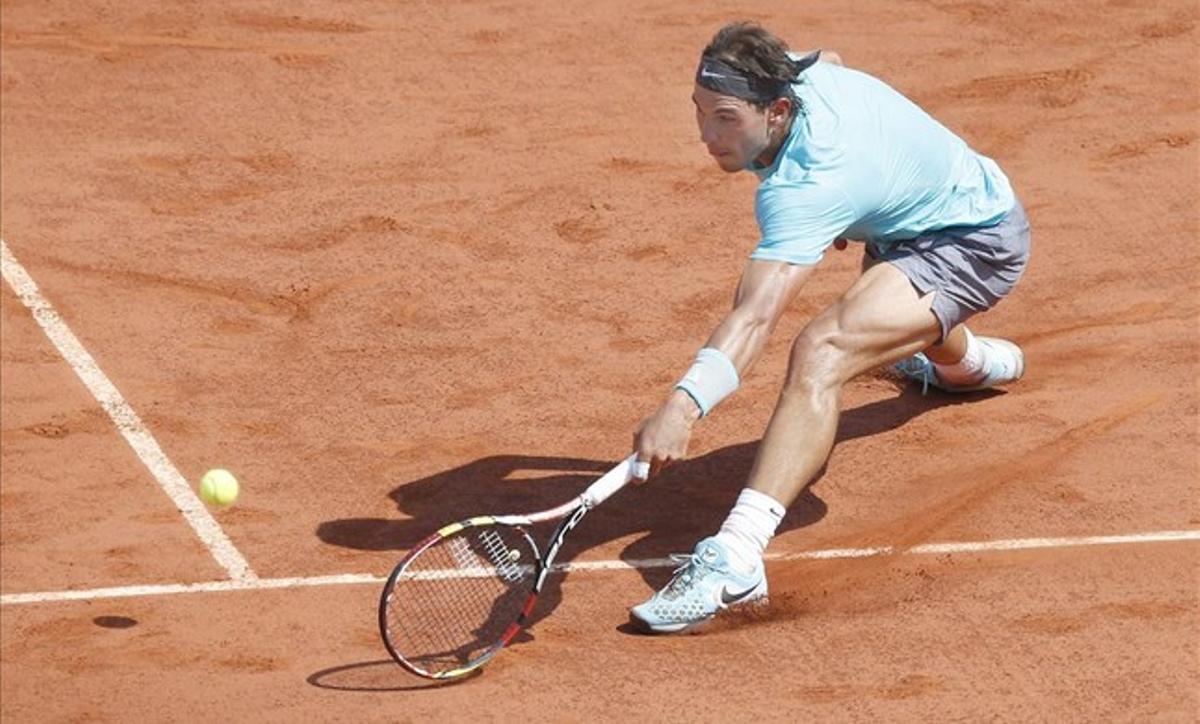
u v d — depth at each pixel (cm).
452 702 2394
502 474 3036
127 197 4112
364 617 2630
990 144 4312
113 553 2822
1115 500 2909
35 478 3055
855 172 2536
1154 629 2548
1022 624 2569
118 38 4875
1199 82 4584
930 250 2694
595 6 5056
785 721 2334
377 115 4494
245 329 3569
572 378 3362
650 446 2419
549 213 4019
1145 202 4038
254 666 2509
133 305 3662
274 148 4334
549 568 2645
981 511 2886
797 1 5078
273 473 3058
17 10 5016
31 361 3453
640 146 4325
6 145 4344
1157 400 3238
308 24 4950
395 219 3994
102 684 2470
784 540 2820
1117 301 3631
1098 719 2336
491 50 4816
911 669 2458
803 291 3691
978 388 3250
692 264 3806
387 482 3019
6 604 2681
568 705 2380
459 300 3666
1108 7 5000
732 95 2492
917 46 4800
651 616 2533
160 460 3105
